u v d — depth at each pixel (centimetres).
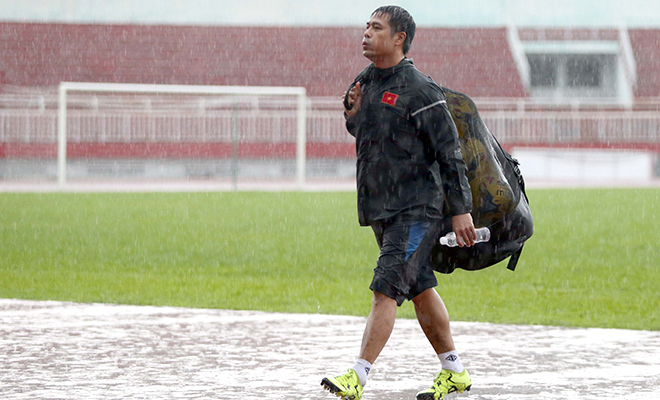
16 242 5319
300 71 15812
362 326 2758
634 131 13150
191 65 15662
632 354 2327
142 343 2419
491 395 1855
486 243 1814
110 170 12838
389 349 2386
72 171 12725
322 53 16138
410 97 1681
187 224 6272
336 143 13138
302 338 2531
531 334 2653
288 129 13088
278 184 11812
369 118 1717
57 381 1930
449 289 3825
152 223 6309
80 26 15875
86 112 12800
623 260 4762
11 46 15400
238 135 13012
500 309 3294
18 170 12450
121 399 1767
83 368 2073
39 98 13175
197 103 13200
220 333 2602
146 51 15738
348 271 4422
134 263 4628
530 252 5025
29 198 8225
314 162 13138
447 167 1669
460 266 1845
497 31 16425
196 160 13000
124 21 16238
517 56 16025
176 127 12975
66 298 3431
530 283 4019
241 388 1884
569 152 13038
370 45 1700
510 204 1728
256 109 13512
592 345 2464
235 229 6012
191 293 3641
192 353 2283
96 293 3588
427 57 15912
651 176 13150
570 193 9038
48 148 12556
